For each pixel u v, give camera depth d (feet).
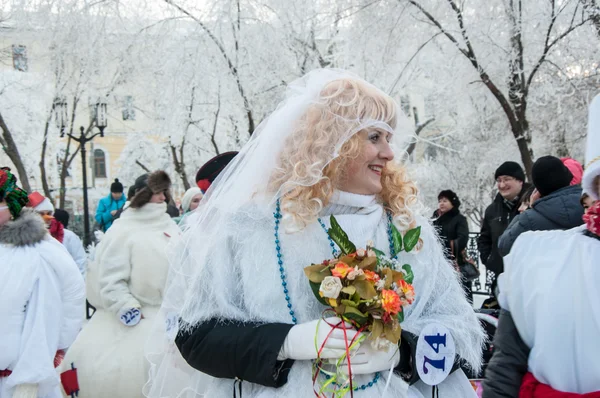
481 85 38.81
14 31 41.06
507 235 11.72
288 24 37.83
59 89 43.86
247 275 6.03
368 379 5.97
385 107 6.32
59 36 37.96
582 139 42.42
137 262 13.08
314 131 6.11
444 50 37.68
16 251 10.23
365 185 6.32
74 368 12.81
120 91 47.24
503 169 19.20
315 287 5.79
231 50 39.73
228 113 45.80
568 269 5.76
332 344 5.59
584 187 6.03
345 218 6.31
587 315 5.57
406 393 6.01
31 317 10.12
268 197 6.28
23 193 10.72
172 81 40.09
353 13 34.65
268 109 40.34
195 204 17.72
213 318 6.07
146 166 70.69
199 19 38.93
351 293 5.52
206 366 6.01
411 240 6.25
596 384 5.53
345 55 37.27
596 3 30.50
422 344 5.91
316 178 5.98
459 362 6.22
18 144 60.85
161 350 7.47
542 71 36.86
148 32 39.63
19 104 56.70
